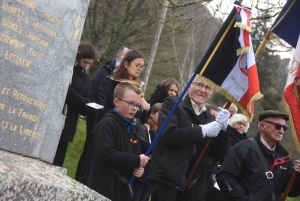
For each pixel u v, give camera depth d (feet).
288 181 22.48
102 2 75.41
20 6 13.15
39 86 13.93
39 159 14.21
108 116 19.21
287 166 22.57
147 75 63.16
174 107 20.65
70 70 14.93
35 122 13.94
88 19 75.00
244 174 21.89
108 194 18.60
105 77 24.75
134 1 76.02
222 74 21.52
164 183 20.27
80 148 39.52
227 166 21.65
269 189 21.63
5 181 11.73
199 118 21.42
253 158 21.81
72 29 14.88
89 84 24.32
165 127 20.51
